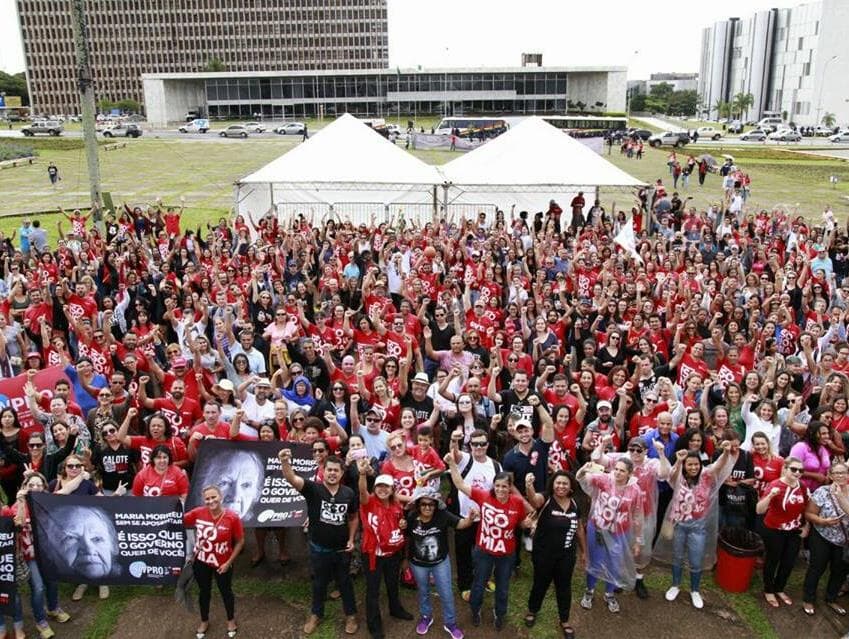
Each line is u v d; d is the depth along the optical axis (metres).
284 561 8.51
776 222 24.23
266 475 8.23
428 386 9.97
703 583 8.20
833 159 63.22
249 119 123.62
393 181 22.64
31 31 159.25
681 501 7.64
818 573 7.55
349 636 7.30
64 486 7.59
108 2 159.12
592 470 7.53
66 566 7.40
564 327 12.95
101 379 10.26
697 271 16.53
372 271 15.72
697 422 7.80
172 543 7.54
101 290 16.52
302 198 26.45
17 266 15.85
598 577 7.53
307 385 9.61
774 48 149.50
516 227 22.45
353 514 7.12
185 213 35.25
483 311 13.28
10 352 11.89
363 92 122.94
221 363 10.30
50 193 41.47
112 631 7.39
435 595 7.98
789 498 7.45
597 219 25.42
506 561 7.09
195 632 7.37
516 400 9.23
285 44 166.25
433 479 7.70
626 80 121.12
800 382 10.80
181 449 8.43
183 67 166.00
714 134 90.50
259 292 14.61
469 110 122.69
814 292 14.45
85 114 21.42
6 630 7.28
